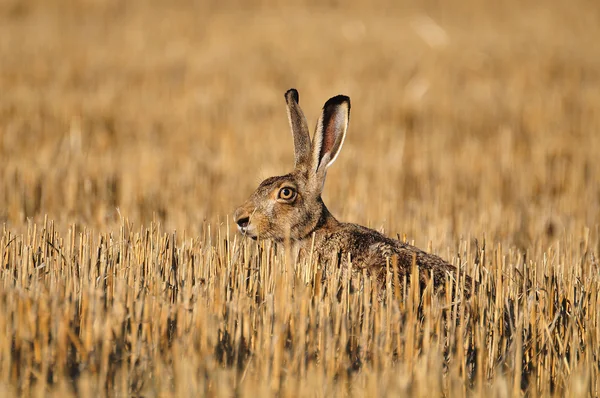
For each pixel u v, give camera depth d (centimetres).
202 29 7769
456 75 6181
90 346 1435
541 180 3650
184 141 4222
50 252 1916
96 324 1462
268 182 2116
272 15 8631
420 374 1383
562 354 1586
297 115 2228
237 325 1531
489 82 5997
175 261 1869
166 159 3825
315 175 2109
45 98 5069
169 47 6962
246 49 6875
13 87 5378
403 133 4550
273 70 6159
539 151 4181
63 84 5578
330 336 1453
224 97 5359
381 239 1994
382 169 3694
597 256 2420
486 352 1603
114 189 3247
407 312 1578
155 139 4291
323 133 2117
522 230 2933
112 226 2388
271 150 4047
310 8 9156
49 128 4334
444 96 5509
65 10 8562
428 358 1462
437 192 3312
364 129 4622
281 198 2067
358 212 2912
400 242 2003
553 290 1777
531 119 5016
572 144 4419
